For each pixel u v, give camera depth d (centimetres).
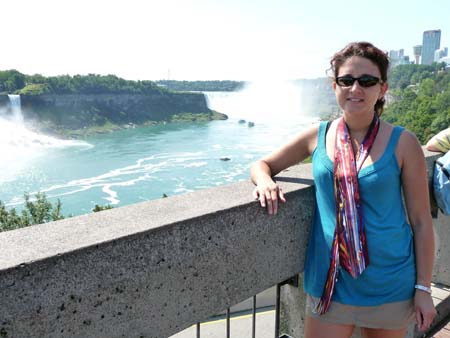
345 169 164
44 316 120
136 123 17062
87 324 130
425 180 168
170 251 147
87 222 146
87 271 127
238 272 172
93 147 11506
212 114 19962
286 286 237
